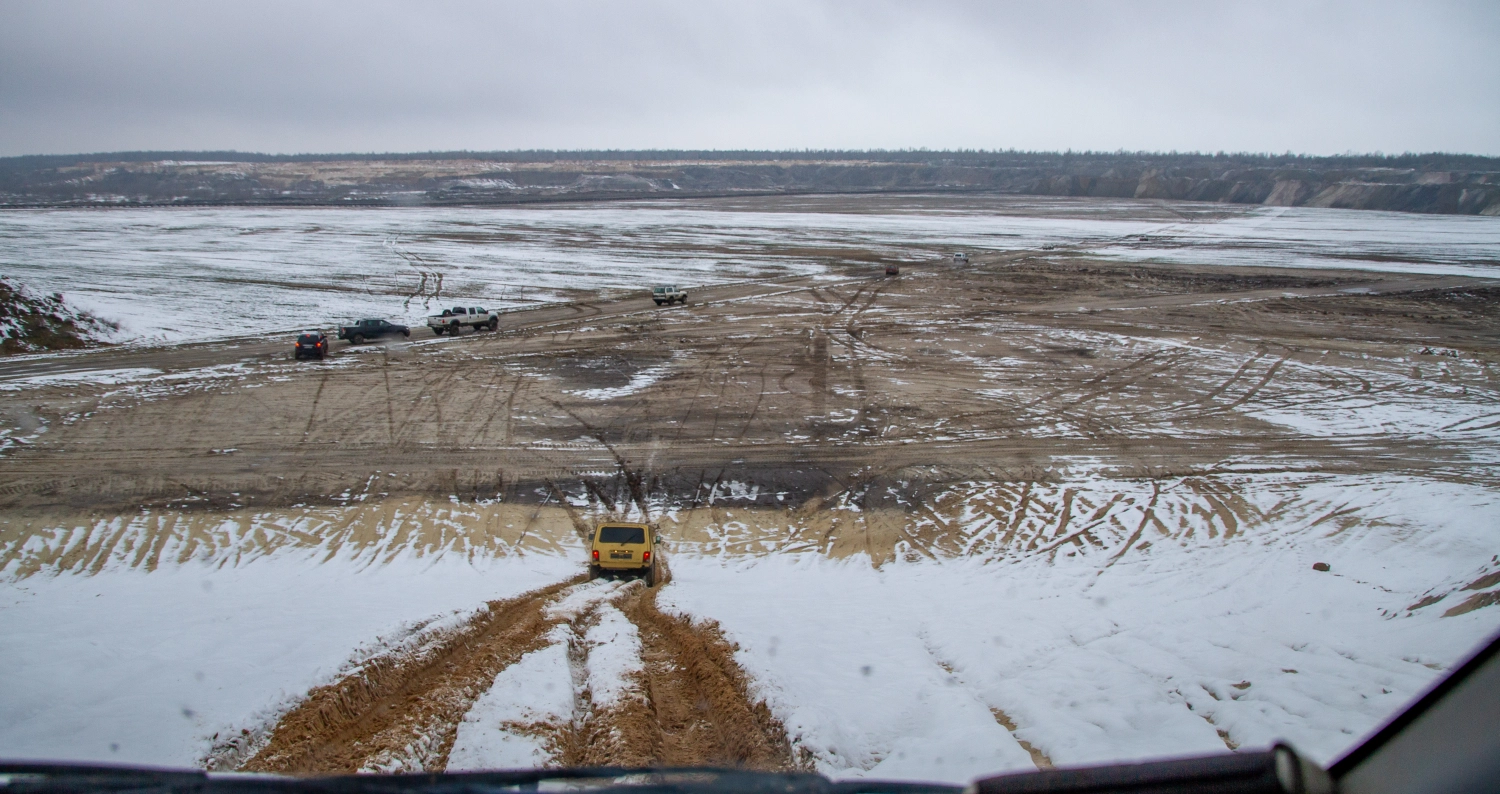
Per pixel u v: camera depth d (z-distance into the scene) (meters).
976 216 167.12
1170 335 52.59
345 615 14.88
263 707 10.52
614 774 4.06
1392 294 69.31
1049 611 16.14
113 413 33.94
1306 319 58.19
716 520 24.19
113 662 12.26
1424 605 14.62
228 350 47.69
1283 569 18.88
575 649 13.55
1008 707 10.84
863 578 19.58
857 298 66.81
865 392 38.69
